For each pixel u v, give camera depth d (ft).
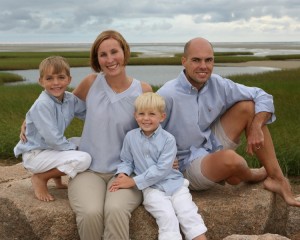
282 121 29.71
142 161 12.51
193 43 13.12
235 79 66.28
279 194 13.66
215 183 13.29
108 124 12.91
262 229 12.87
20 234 12.53
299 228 14.69
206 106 13.50
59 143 12.51
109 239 11.60
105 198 12.10
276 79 64.03
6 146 24.53
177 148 13.65
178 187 12.34
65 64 12.64
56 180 14.11
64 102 13.01
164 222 11.68
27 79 96.73
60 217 12.08
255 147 13.28
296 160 21.39
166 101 13.32
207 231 12.68
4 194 13.14
